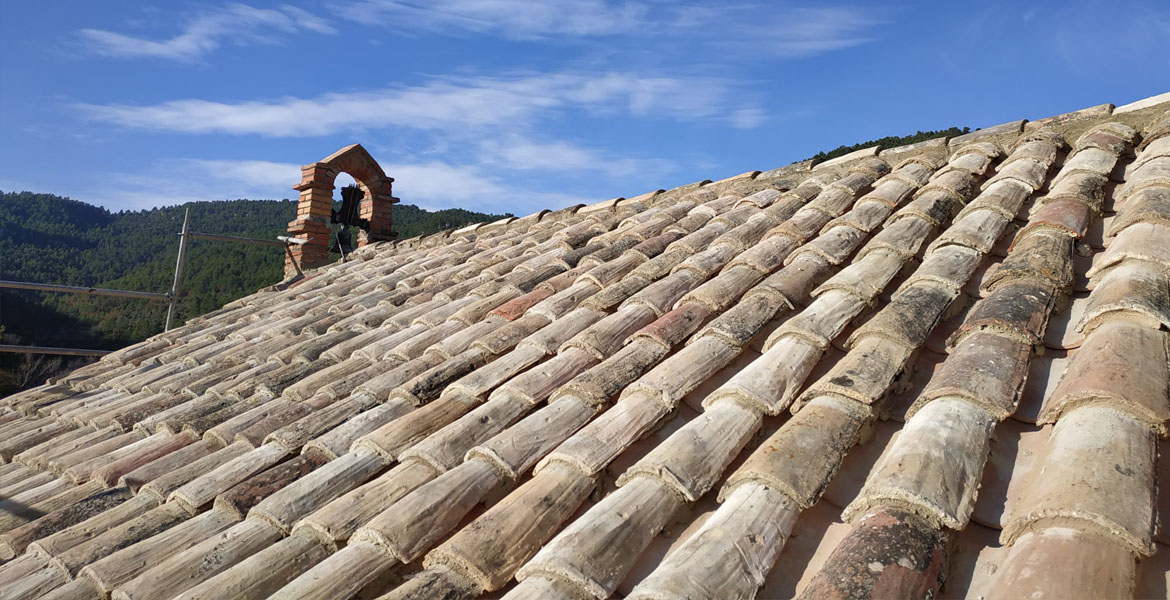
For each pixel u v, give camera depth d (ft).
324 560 8.25
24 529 11.52
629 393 10.31
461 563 7.73
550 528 8.25
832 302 11.37
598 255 18.65
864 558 6.17
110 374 21.59
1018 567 5.81
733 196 21.75
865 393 8.63
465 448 10.28
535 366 12.84
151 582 8.68
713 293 13.10
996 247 12.73
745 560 6.79
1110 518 5.77
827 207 16.97
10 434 18.11
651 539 7.68
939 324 10.66
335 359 16.98
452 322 16.67
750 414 9.18
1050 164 15.69
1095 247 11.99
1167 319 8.28
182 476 12.01
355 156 36.47
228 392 16.25
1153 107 16.49
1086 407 7.25
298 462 11.38
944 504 6.55
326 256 35.65
